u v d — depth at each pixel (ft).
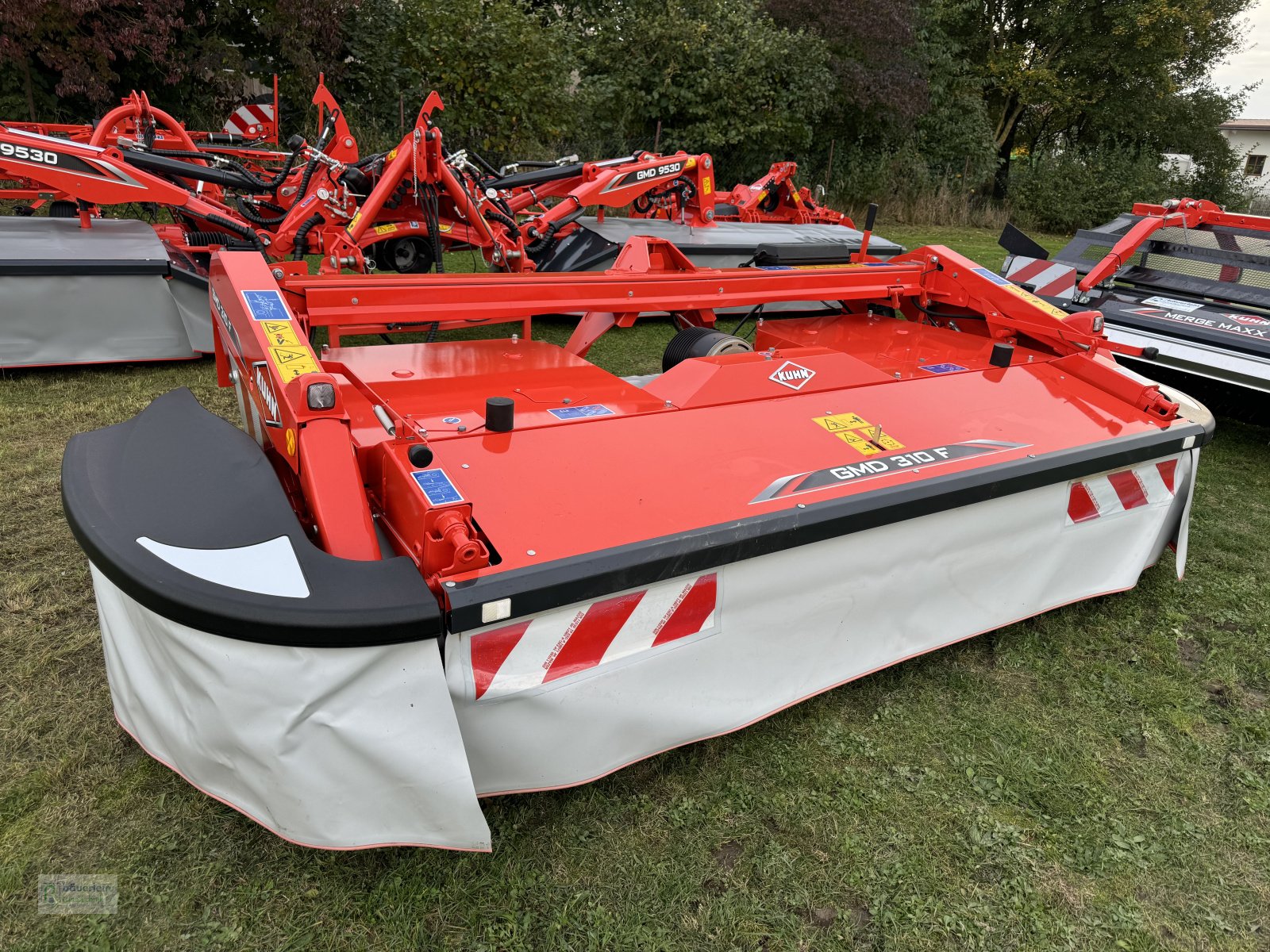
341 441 5.70
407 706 5.01
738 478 6.79
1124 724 7.87
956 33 74.38
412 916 5.44
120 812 6.07
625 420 7.34
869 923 5.67
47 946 5.09
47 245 15.05
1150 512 9.34
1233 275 16.99
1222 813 6.85
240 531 5.18
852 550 6.92
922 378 9.16
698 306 10.22
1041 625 9.39
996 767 7.18
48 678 7.46
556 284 9.21
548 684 5.60
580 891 5.72
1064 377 9.87
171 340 15.84
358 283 8.07
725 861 6.06
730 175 52.85
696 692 6.45
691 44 48.29
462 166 17.02
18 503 10.58
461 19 41.11
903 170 59.57
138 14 35.58
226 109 40.65
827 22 55.47
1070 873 6.19
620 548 5.62
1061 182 61.62
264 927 5.31
